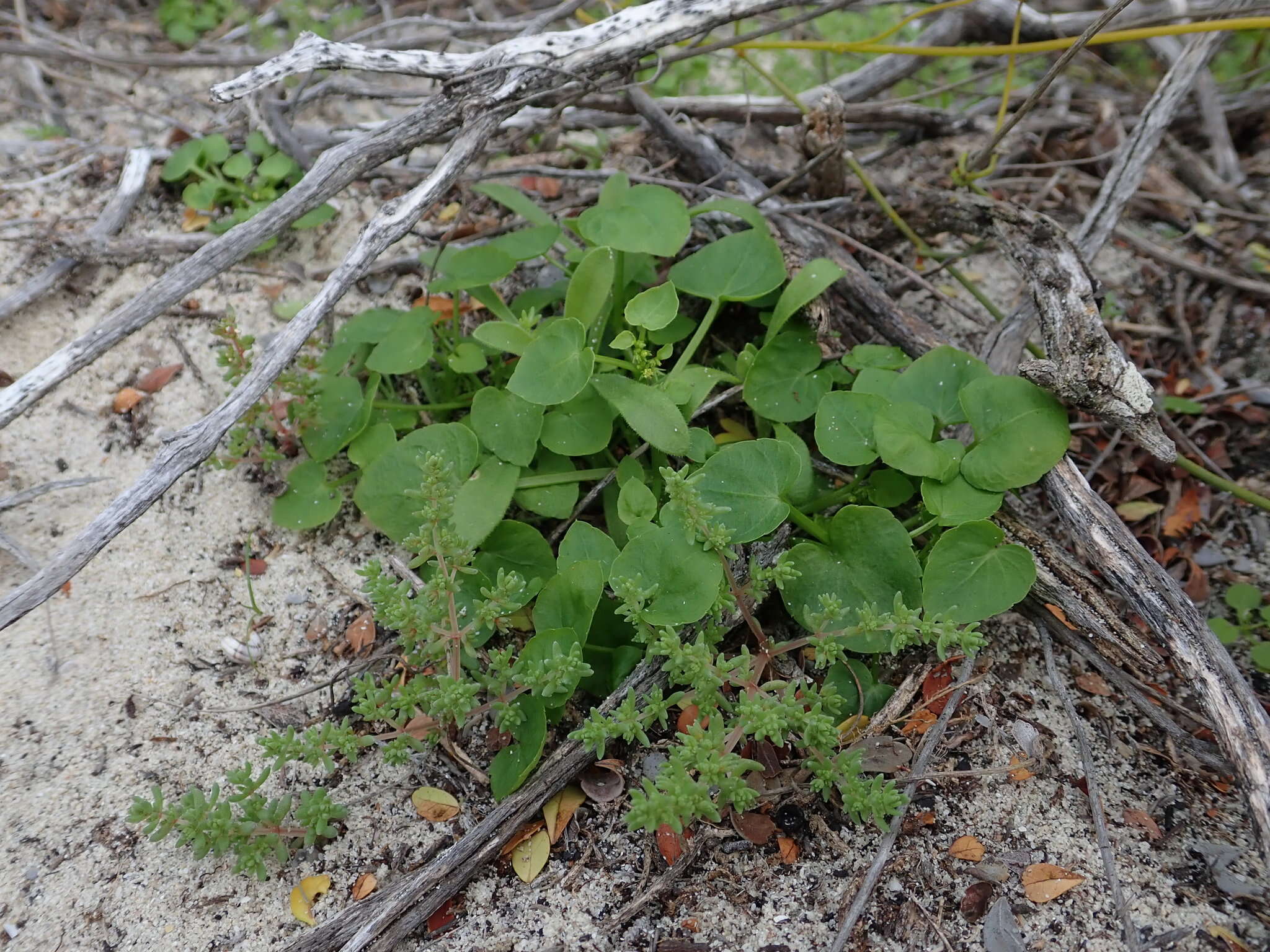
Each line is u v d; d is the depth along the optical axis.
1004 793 0.27
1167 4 0.52
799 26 0.60
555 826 0.27
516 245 0.35
